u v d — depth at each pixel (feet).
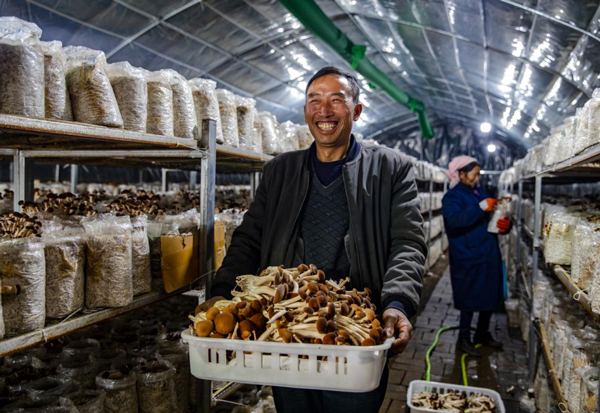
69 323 5.05
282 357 4.15
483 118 43.73
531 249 18.11
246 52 24.81
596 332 7.75
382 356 4.25
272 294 4.87
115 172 29.71
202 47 22.63
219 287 6.03
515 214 23.06
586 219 7.95
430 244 27.48
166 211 8.16
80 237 5.36
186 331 4.56
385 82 31.37
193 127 7.12
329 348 4.05
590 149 7.04
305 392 5.69
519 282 19.76
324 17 19.52
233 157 9.02
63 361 6.60
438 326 17.74
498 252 14.75
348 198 6.03
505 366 13.73
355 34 25.13
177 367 6.84
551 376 8.52
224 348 4.24
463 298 14.61
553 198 16.31
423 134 49.08
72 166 14.94
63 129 4.73
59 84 5.14
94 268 5.43
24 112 4.56
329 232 6.15
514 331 17.02
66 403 5.39
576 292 6.88
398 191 6.21
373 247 6.02
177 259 6.40
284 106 36.55
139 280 6.08
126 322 8.61
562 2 11.54
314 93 5.90
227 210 9.31
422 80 34.14
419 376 13.01
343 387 4.09
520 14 13.92
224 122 8.29
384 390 5.82
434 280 26.48
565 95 19.12
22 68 4.55
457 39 19.94
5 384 5.92
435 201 30.45
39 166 25.90
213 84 7.75
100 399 5.70
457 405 9.61
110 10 17.30
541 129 31.19
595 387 6.13
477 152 54.75
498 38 17.28
